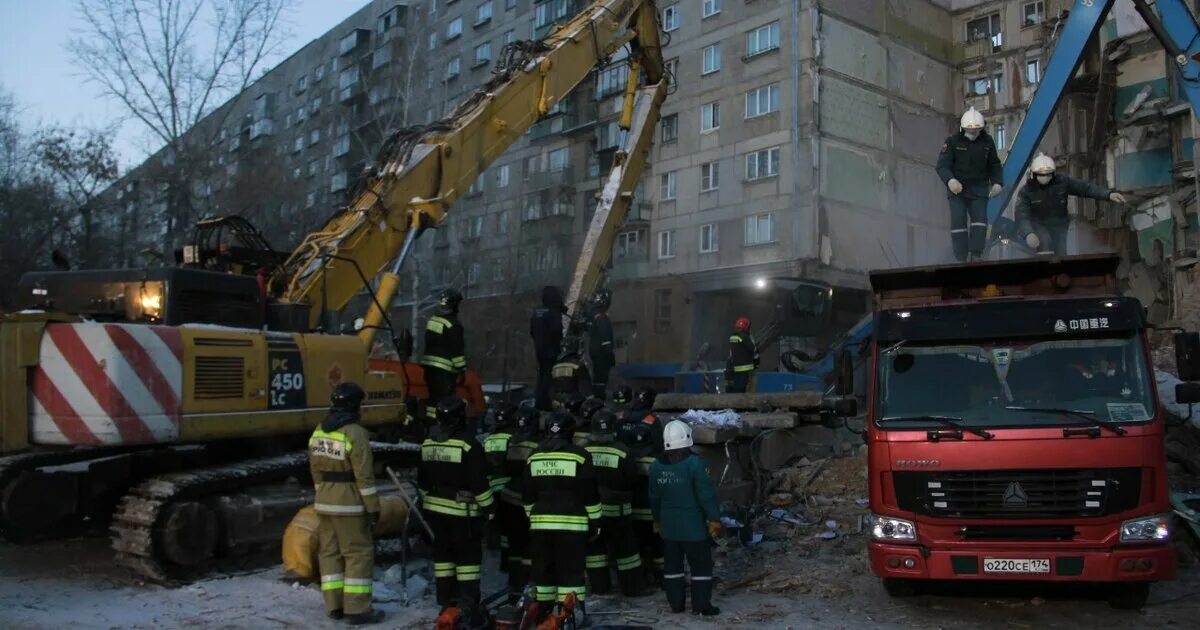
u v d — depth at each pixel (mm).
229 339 7719
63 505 8500
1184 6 12352
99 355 6867
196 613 6668
